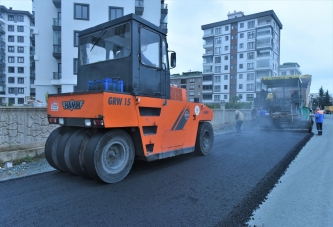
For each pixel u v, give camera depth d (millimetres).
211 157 6922
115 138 4641
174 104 5832
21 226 2965
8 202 3684
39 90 26141
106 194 4031
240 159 6664
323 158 7000
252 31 58219
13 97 64875
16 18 65188
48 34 26203
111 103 4273
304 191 4418
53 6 26203
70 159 4680
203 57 67000
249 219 3330
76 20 23828
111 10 24641
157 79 5465
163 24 30297
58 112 4953
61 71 24328
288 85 15016
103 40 5355
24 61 65562
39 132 7160
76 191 4168
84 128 4910
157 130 5328
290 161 6598
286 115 13812
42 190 4207
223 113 16938
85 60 5715
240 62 60312
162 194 4059
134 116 4730
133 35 4832
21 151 6531
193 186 4461
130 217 3225
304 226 3184
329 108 73750
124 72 4898
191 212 3400
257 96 16125
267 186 4543
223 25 63125
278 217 3416
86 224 3025
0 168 5852
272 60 57844
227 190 4273
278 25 62375
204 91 66812
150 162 6289
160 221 3125
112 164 4672
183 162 6316
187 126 6340
